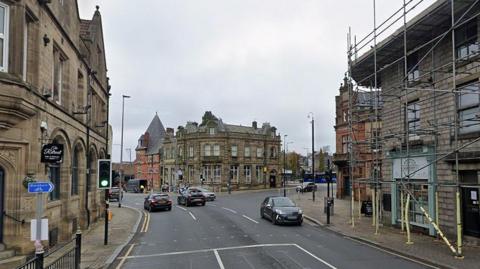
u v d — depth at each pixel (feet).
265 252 49.34
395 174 69.36
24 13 41.42
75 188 67.92
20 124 41.88
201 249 52.42
